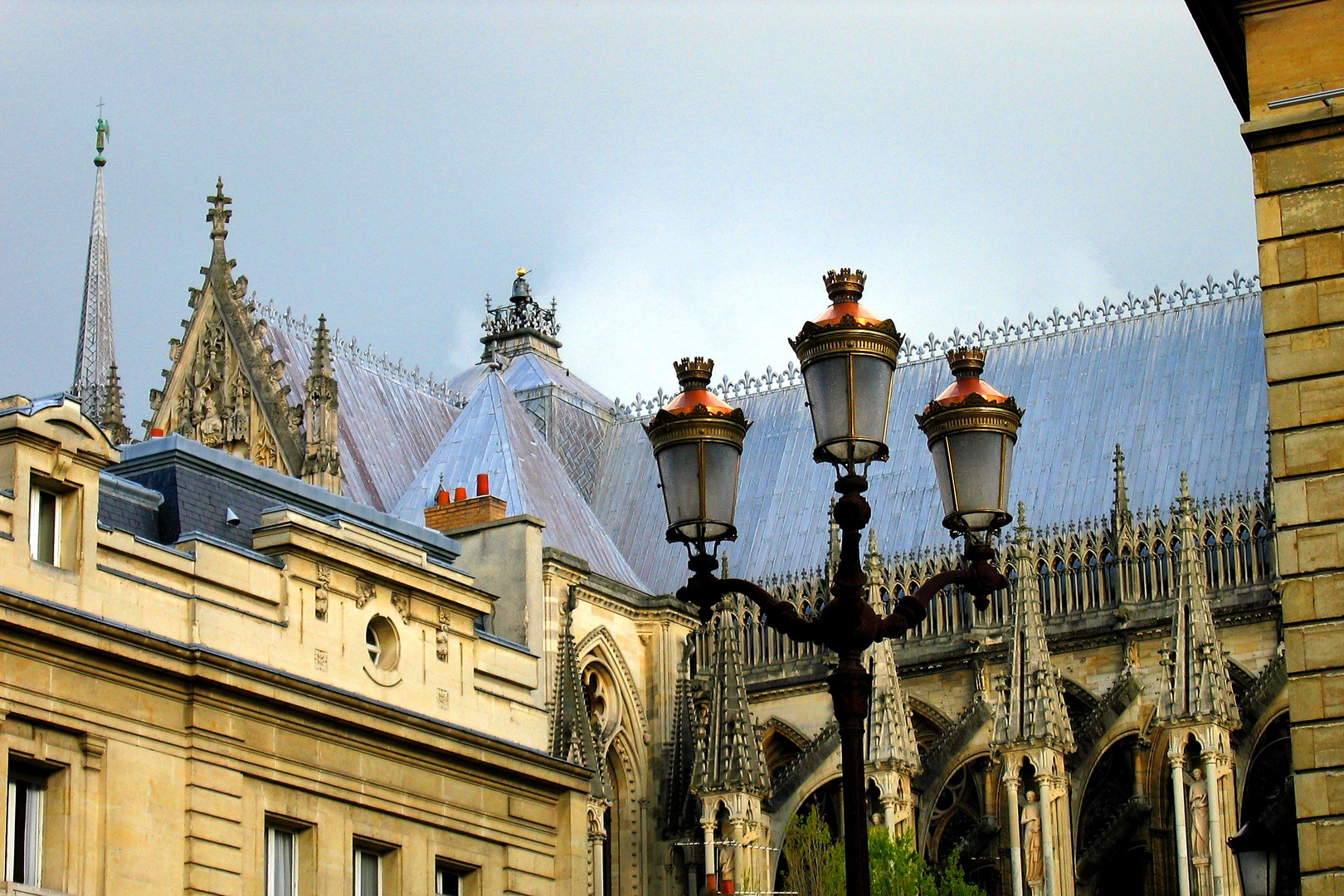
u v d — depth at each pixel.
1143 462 136.75
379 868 72.50
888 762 122.19
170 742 66.31
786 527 145.75
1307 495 55.62
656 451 52.19
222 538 75.69
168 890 65.31
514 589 101.50
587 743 118.31
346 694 71.19
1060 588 131.38
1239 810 118.25
